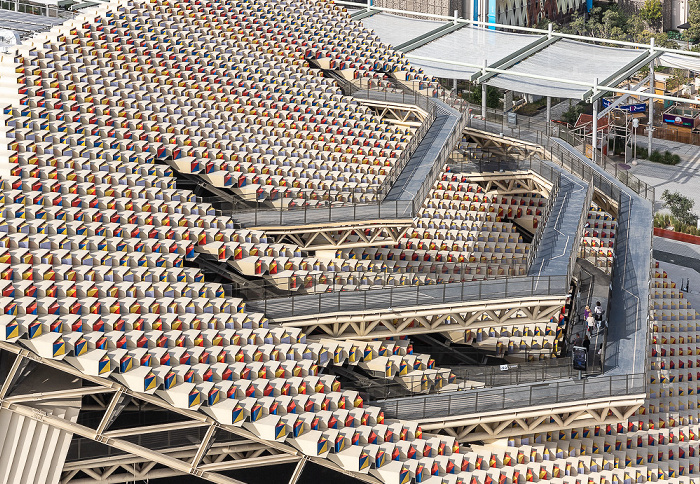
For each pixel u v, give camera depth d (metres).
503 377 46.84
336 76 68.25
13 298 39.59
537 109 101.25
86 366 38.12
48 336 37.91
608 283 54.47
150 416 43.12
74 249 44.50
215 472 46.38
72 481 41.59
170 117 55.56
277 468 47.66
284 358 44.38
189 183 53.47
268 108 60.19
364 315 46.19
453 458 44.25
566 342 50.72
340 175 56.31
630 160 90.62
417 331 47.38
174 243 47.34
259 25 68.12
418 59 81.62
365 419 43.56
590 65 81.81
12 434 39.28
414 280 53.03
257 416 40.97
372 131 61.75
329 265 52.06
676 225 79.38
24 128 50.25
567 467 47.16
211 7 67.31
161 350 41.34
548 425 45.84
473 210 64.50
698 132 94.25
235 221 50.41
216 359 42.56
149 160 51.81
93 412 42.88
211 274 49.53
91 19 61.50
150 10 64.31
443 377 47.53
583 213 56.28
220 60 62.59
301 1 74.19
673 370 56.81
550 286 47.28
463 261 58.62
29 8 80.19
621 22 119.62
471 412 44.44
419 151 60.25
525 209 66.88
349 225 50.25
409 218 50.78
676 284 70.81
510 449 46.94
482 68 77.44
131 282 44.12
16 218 44.66
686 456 50.62
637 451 49.88
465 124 66.88
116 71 57.25
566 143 68.38
